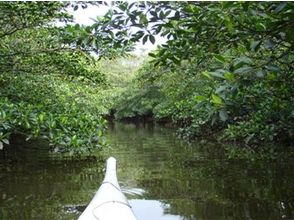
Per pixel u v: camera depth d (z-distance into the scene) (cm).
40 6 654
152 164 969
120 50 727
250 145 1184
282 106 694
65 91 1097
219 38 344
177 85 1712
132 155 1145
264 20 296
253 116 1028
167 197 627
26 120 596
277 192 625
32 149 1247
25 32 806
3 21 703
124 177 805
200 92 1389
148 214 536
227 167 877
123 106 3256
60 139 616
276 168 830
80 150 638
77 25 351
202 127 1523
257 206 552
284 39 294
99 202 468
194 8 311
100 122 738
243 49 307
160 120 2711
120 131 2286
